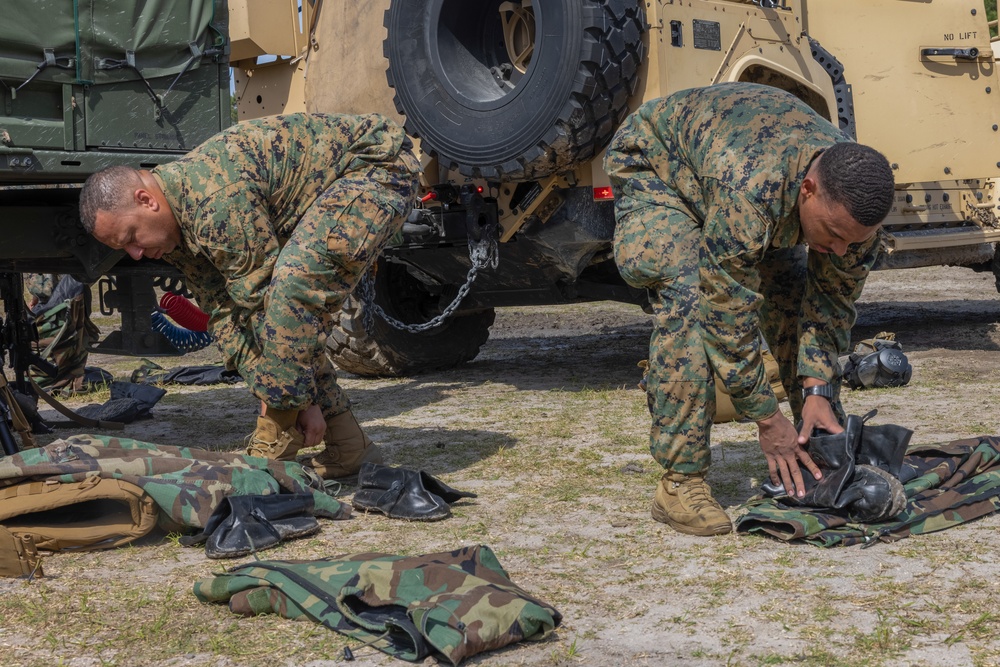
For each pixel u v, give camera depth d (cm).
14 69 407
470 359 840
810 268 360
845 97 730
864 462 371
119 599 313
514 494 428
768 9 670
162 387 793
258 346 402
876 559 328
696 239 354
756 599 299
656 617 288
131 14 439
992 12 1769
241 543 351
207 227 373
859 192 294
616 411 614
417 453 512
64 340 750
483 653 266
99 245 478
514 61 627
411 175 414
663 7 598
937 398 614
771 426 350
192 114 464
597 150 599
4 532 334
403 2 623
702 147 333
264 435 425
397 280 775
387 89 688
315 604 288
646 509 398
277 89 754
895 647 262
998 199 870
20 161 412
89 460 372
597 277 730
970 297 1262
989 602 289
